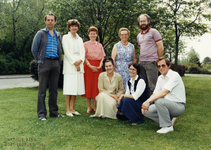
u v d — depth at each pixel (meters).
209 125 3.17
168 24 9.43
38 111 3.46
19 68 23.22
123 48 4.01
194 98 6.07
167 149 2.19
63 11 9.13
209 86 9.53
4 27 23.25
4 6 21.72
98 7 9.95
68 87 3.68
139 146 2.27
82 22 9.74
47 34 3.45
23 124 3.08
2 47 24.97
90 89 4.05
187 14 10.41
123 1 9.42
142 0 9.23
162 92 2.80
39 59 3.39
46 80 3.46
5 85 10.48
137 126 3.10
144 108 2.90
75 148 2.20
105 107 3.56
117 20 10.47
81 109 4.46
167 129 2.80
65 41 3.74
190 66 35.88
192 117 3.69
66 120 3.37
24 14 22.44
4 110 4.13
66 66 3.71
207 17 10.27
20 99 5.58
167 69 2.95
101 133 2.72
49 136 2.57
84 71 4.11
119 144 2.33
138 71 3.41
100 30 9.96
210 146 2.29
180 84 2.87
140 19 3.87
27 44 26.16
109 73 3.78
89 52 4.07
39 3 24.08
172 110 2.80
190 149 2.20
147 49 3.89
